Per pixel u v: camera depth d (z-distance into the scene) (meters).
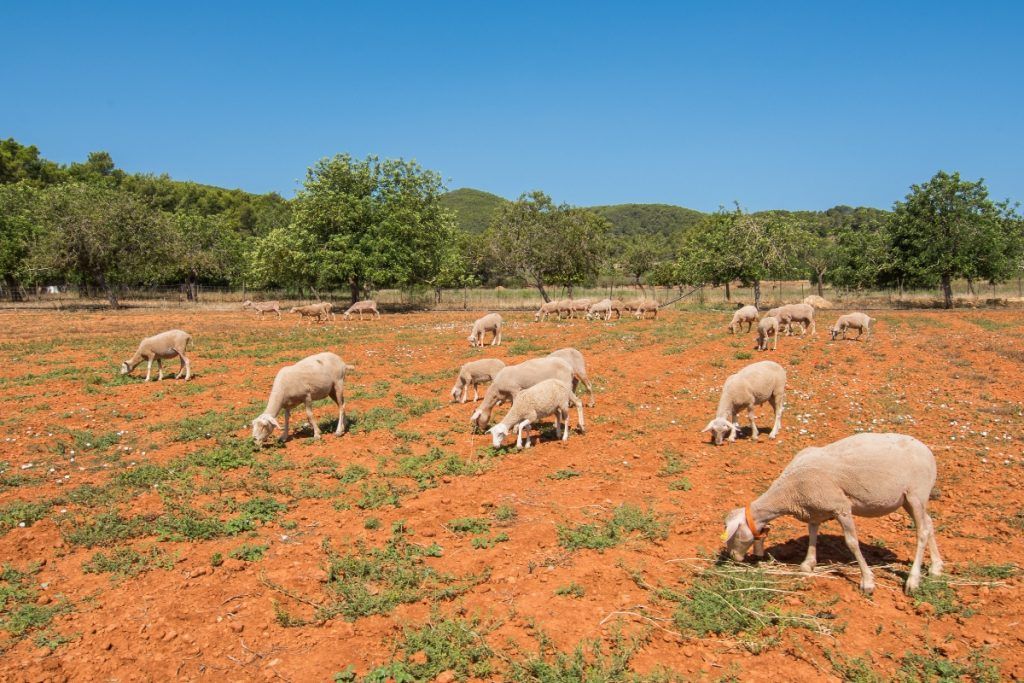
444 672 5.46
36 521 8.48
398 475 10.32
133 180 86.50
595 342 25.64
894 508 6.66
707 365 19.83
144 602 6.67
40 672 5.55
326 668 5.62
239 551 7.67
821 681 5.27
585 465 10.66
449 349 24.08
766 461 10.59
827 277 59.78
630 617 6.19
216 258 66.50
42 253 46.28
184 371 19.45
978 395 14.82
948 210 42.44
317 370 12.14
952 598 6.42
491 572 7.17
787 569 7.00
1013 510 8.41
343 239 43.78
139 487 9.79
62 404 15.12
